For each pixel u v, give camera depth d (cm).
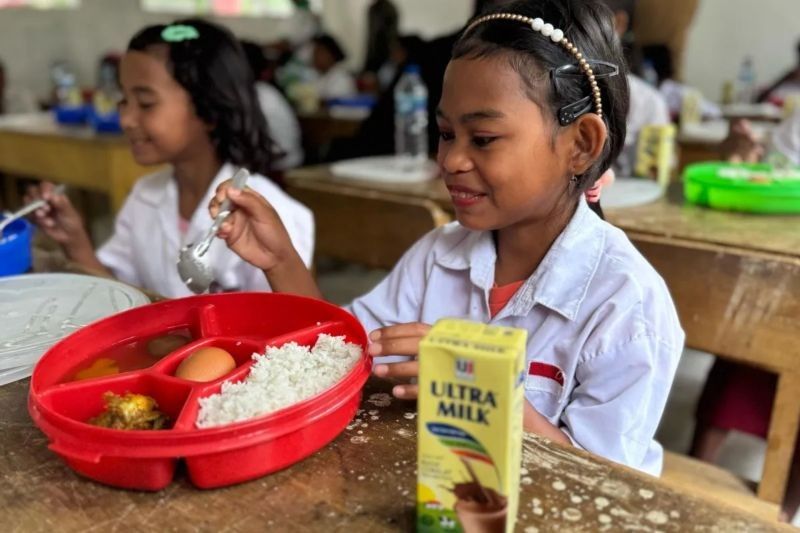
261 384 62
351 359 67
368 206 186
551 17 78
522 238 90
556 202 84
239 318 81
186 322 80
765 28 504
